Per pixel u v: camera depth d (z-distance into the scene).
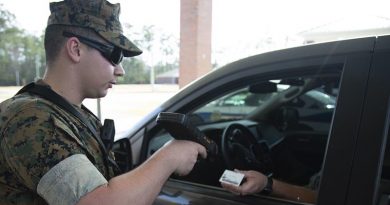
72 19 1.03
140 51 1.12
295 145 2.37
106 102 9.56
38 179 0.86
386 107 1.01
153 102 9.48
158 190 0.97
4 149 0.90
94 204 0.85
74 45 1.04
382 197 1.01
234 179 1.36
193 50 8.72
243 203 1.32
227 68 1.50
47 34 1.06
